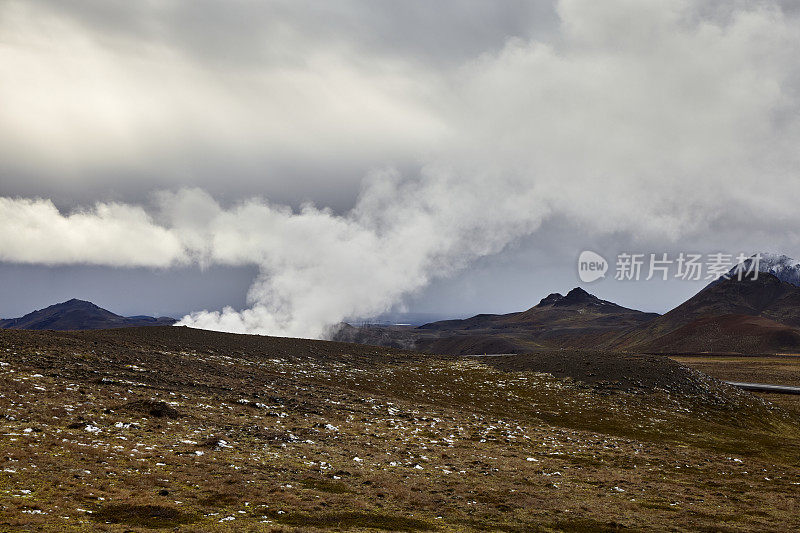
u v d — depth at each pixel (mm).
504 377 98562
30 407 35719
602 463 45844
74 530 18406
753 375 167250
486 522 26047
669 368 100562
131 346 79062
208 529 20234
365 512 25344
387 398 72812
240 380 67000
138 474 26422
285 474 30656
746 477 44500
